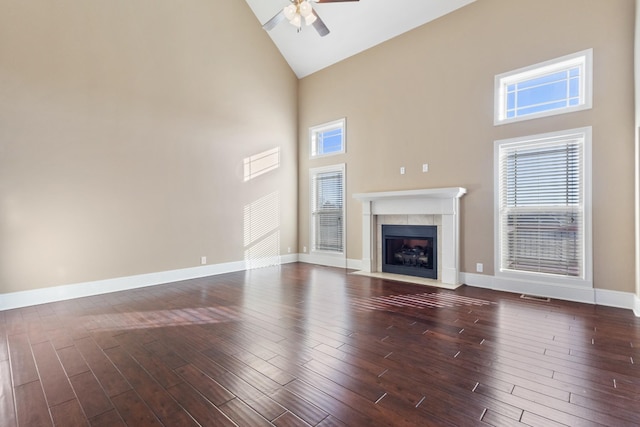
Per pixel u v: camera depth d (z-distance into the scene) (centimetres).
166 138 479
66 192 388
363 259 554
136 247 448
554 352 235
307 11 350
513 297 385
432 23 482
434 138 480
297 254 682
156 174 468
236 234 569
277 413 166
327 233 635
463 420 159
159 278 470
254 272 555
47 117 374
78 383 197
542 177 393
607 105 346
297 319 311
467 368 212
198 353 238
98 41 412
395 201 511
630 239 335
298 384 194
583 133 359
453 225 446
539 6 389
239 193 575
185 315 326
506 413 164
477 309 339
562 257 380
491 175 426
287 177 659
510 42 411
